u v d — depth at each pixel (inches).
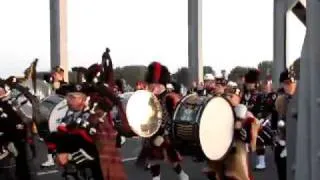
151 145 289.6
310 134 67.2
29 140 312.3
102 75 217.2
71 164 201.9
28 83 368.2
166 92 288.0
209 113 220.1
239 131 228.5
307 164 67.9
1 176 315.0
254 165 374.3
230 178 229.6
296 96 75.2
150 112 273.1
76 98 203.3
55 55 620.1
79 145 199.9
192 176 338.3
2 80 289.6
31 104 309.6
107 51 243.9
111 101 210.1
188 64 789.2
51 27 624.1
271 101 352.5
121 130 261.9
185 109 226.8
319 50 65.4
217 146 223.5
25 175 297.9
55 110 283.7
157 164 294.7
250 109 357.4
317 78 65.5
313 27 65.8
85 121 201.2
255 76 370.0
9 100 289.3
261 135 355.9
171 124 232.7
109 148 205.2
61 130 201.8
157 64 291.0
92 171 205.2
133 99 267.0
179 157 287.7
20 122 289.4
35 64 375.9
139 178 331.9
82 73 221.8
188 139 223.6
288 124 77.9
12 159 339.6
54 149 204.8
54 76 384.5
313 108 65.9
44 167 368.2
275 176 339.9
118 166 208.1
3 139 286.4
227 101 229.0
